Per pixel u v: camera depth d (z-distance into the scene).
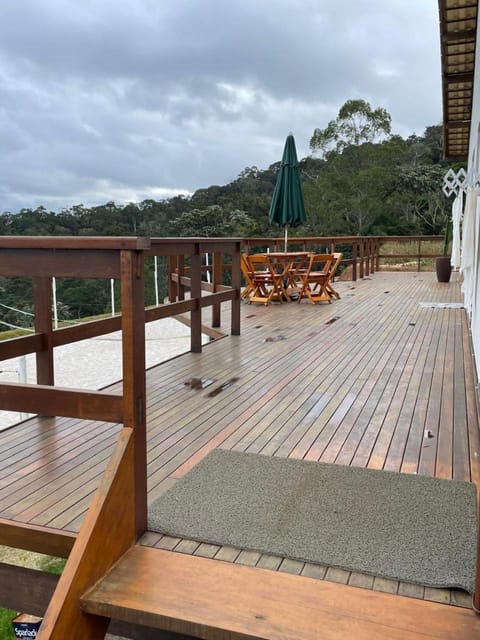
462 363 4.66
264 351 5.17
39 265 1.97
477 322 4.29
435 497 2.27
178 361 4.77
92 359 8.37
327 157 34.69
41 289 3.21
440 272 12.27
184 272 7.89
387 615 1.57
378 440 2.94
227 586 1.71
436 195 32.62
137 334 1.92
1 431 3.14
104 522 1.78
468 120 10.09
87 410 1.97
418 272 15.77
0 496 2.32
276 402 3.61
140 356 1.96
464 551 1.87
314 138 35.78
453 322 6.81
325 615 1.57
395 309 8.02
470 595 1.66
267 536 1.98
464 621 1.54
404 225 32.38
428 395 3.75
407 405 3.54
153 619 1.59
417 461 2.65
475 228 5.40
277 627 1.53
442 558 1.83
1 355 2.92
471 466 2.59
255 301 8.72
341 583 1.72
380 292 10.38
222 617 1.57
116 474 1.85
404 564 1.80
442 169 33.50
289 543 1.93
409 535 1.98
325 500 2.25
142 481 2.01
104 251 1.89
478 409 3.45
